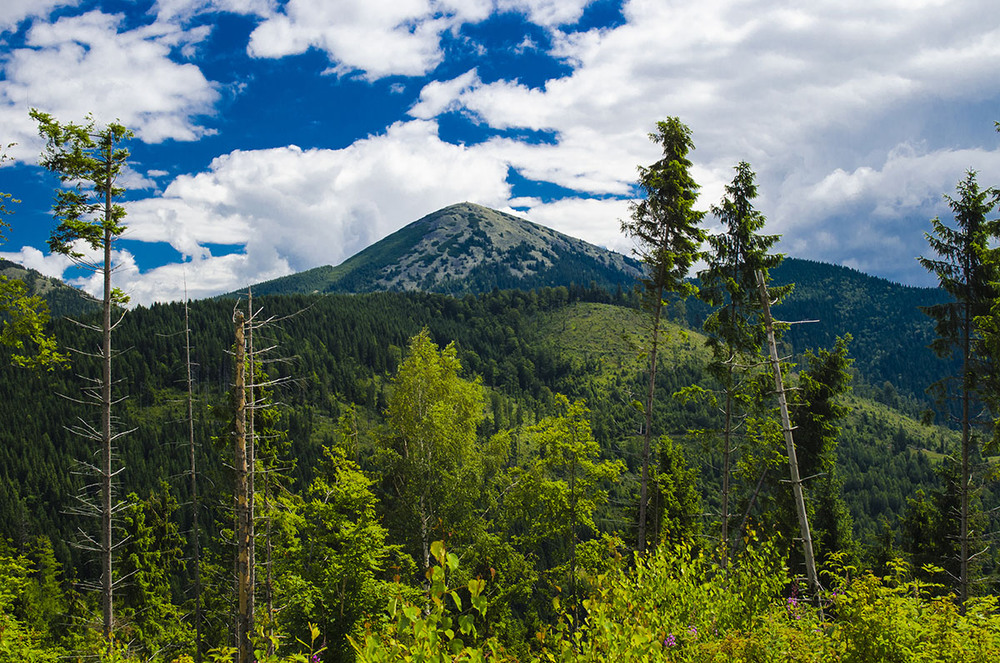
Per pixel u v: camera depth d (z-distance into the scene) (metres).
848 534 26.66
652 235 20.44
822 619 7.40
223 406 23.02
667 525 26.84
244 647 14.52
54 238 16.77
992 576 20.09
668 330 20.48
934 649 5.41
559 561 24.64
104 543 17.64
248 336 18.70
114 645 16.11
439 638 3.99
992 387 18.44
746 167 19.97
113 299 17.81
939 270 19.20
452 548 21.83
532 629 22.11
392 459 23.31
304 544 17.20
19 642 14.05
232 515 21.42
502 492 24.64
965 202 18.83
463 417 24.45
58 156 16.89
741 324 20.20
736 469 21.19
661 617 7.60
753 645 6.17
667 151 20.33
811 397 23.64
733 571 8.95
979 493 20.12
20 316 16.38
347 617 13.81
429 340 24.28
